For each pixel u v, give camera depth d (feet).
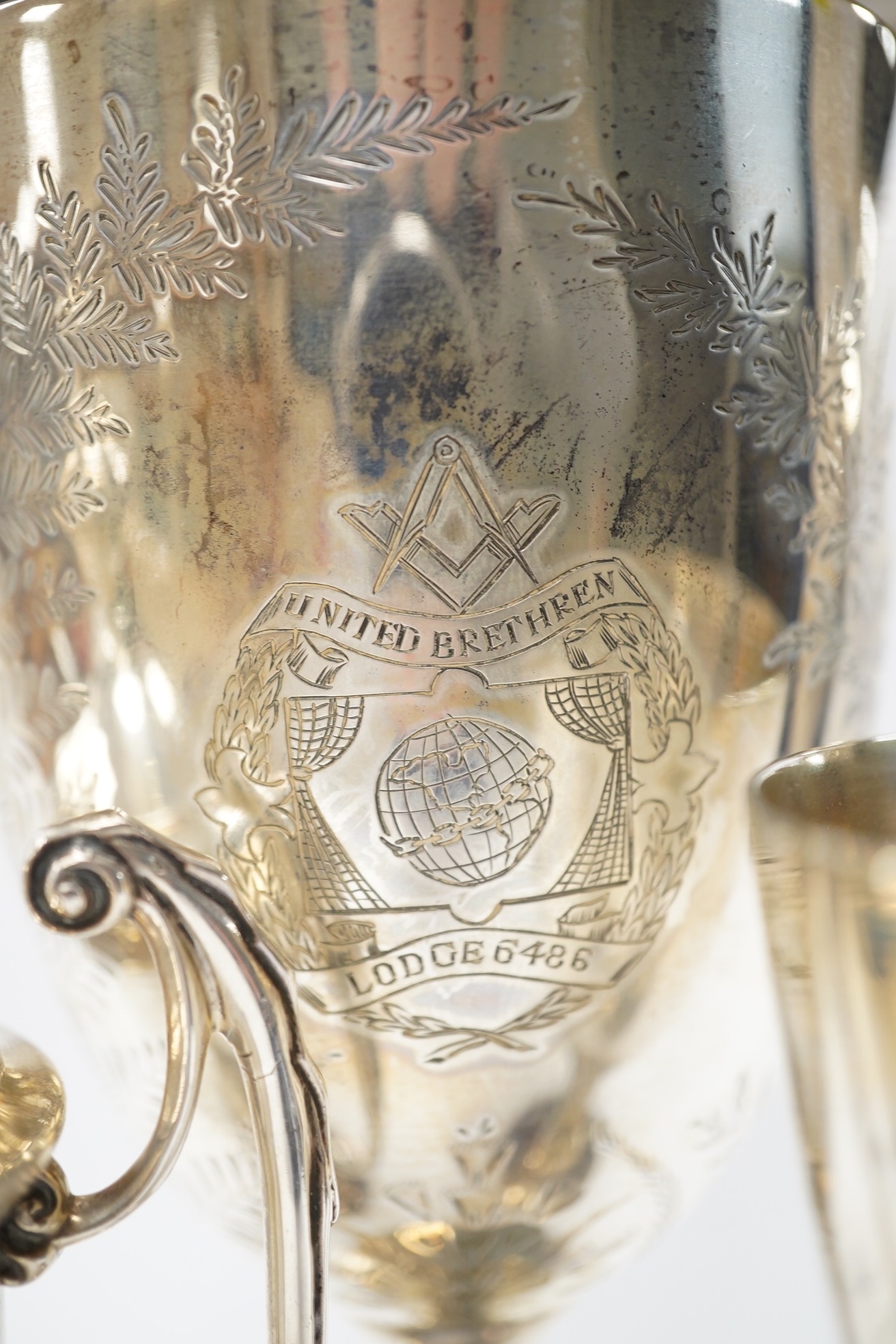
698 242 0.78
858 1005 0.76
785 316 0.81
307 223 0.75
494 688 0.77
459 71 0.74
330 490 0.77
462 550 0.77
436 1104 0.82
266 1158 0.75
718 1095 0.87
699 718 0.81
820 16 0.80
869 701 0.91
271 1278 0.75
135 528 0.79
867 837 0.75
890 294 0.89
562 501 0.77
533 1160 0.83
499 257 0.76
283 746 0.78
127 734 0.81
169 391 0.77
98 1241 1.10
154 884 0.71
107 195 0.77
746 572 0.81
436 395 0.76
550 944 0.80
